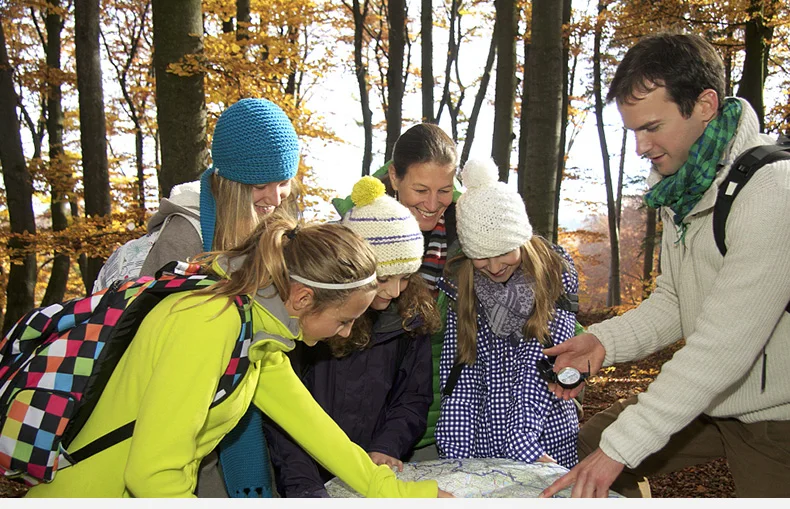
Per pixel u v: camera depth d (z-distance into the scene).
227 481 1.83
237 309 1.42
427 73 9.66
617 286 16.95
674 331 2.16
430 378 2.04
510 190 1.91
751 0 8.01
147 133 14.80
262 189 1.99
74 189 11.59
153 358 1.40
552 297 1.99
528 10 10.49
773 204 1.61
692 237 1.86
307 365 1.98
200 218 1.98
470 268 1.99
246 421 1.82
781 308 1.62
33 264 9.84
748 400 1.84
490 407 1.94
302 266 1.46
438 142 2.04
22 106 14.34
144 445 1.29
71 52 14.54
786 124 9.48
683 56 1.68
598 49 15.65
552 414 1.97
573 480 1.62
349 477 1.61
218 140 1.92
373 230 1.75
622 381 7.80
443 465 1.80
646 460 2.21
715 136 1.70
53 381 1.36
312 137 8.01
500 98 7.98
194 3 5.31
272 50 7.35
